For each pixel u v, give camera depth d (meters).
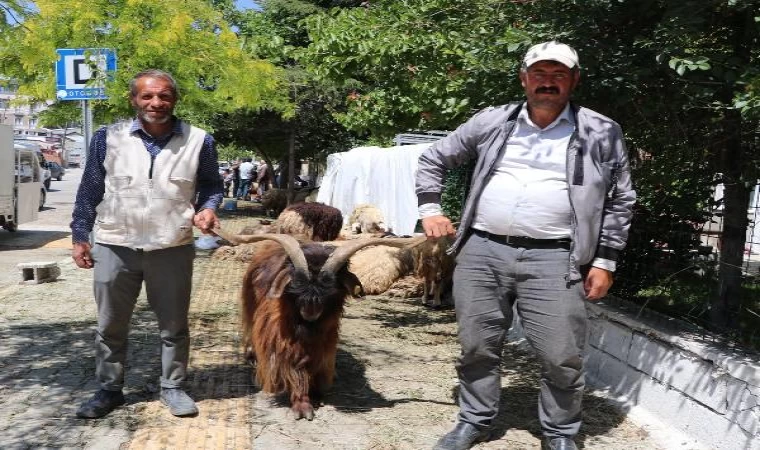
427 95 7.03
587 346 5.77
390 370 5.85
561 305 3.86
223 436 4.25
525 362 6.19
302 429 4.46
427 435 4.43
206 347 6.32
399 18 6.70
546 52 3.72
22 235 16.58
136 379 5.29
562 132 3.89
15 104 11.44
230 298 8.80
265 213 23.25
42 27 9.38
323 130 22.23
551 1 5.02
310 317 4.41
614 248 3.88
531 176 3.89
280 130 21.38
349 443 4.27
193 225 4.49
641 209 5.96
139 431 4.27
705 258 5.42
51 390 5.00
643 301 5.72
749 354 4.27
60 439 4.14
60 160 44.19
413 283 9.55
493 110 4.11
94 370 5.50
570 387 4.00
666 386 4.65
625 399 5.05
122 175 4.34
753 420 3.86
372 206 11.16
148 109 4.23
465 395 4.27
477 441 4.33
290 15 20.72
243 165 31.67
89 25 9.47
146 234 4.35
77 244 4.42
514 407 5.02
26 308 7.78
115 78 9.49
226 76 10.84
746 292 5.00
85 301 8.24
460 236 4.12
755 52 4.81
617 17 4.83
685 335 4.74
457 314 4.17
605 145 3.85
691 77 4.57
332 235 9.16
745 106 3.97
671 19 4.28
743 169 4.98
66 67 7.30
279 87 15.29
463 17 6.19
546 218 3.84
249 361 5.75
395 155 11.83
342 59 7.16
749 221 5.04
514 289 4.02
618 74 4.75
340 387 5.35
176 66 10.33
